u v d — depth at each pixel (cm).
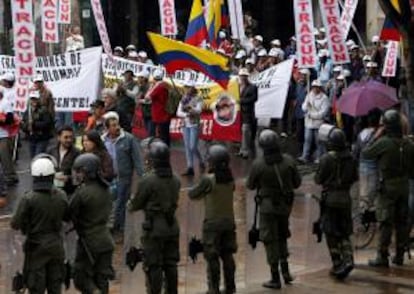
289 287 1756
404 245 1927
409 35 1856
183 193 2536
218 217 1616
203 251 1639
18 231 1641
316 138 3058
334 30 1939
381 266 1908
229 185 1623
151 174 1545
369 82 2277
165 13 2639
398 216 1898
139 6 5478
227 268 1647
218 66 2681
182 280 1778
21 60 1798
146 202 1538
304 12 1911
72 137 1958
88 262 1484
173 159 3222
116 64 3238
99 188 1484
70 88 2962
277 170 1712
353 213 2103
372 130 2131
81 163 1477
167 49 2664
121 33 5506
